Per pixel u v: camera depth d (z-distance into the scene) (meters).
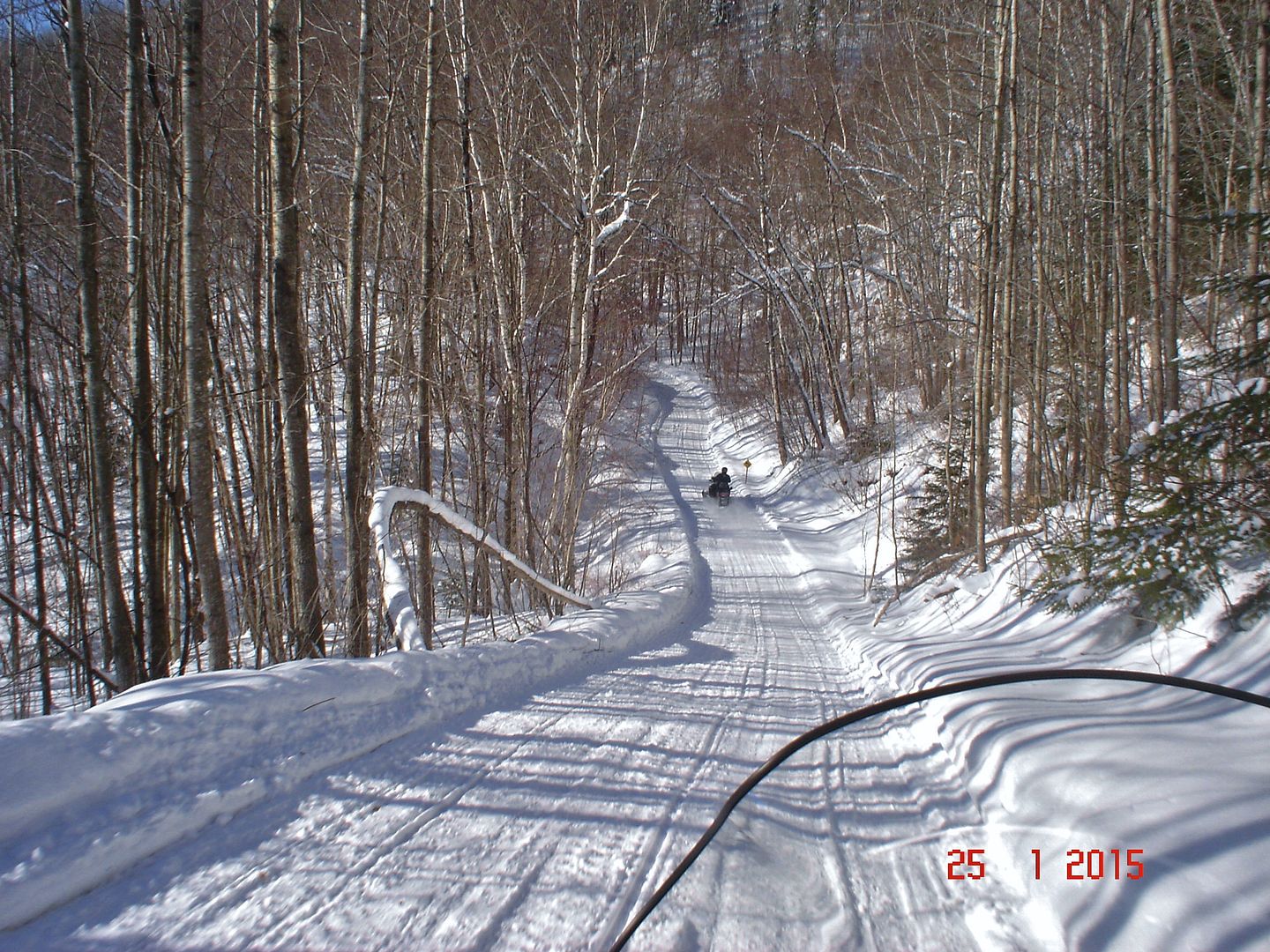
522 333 16.11
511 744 4.98
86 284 8.40
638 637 9.92
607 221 19.20
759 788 4.50
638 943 2.79
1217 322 9.23
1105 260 11.49
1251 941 2.45
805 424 36.75
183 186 8.03
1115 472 8.12
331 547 11.40
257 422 10.86
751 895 3.21
